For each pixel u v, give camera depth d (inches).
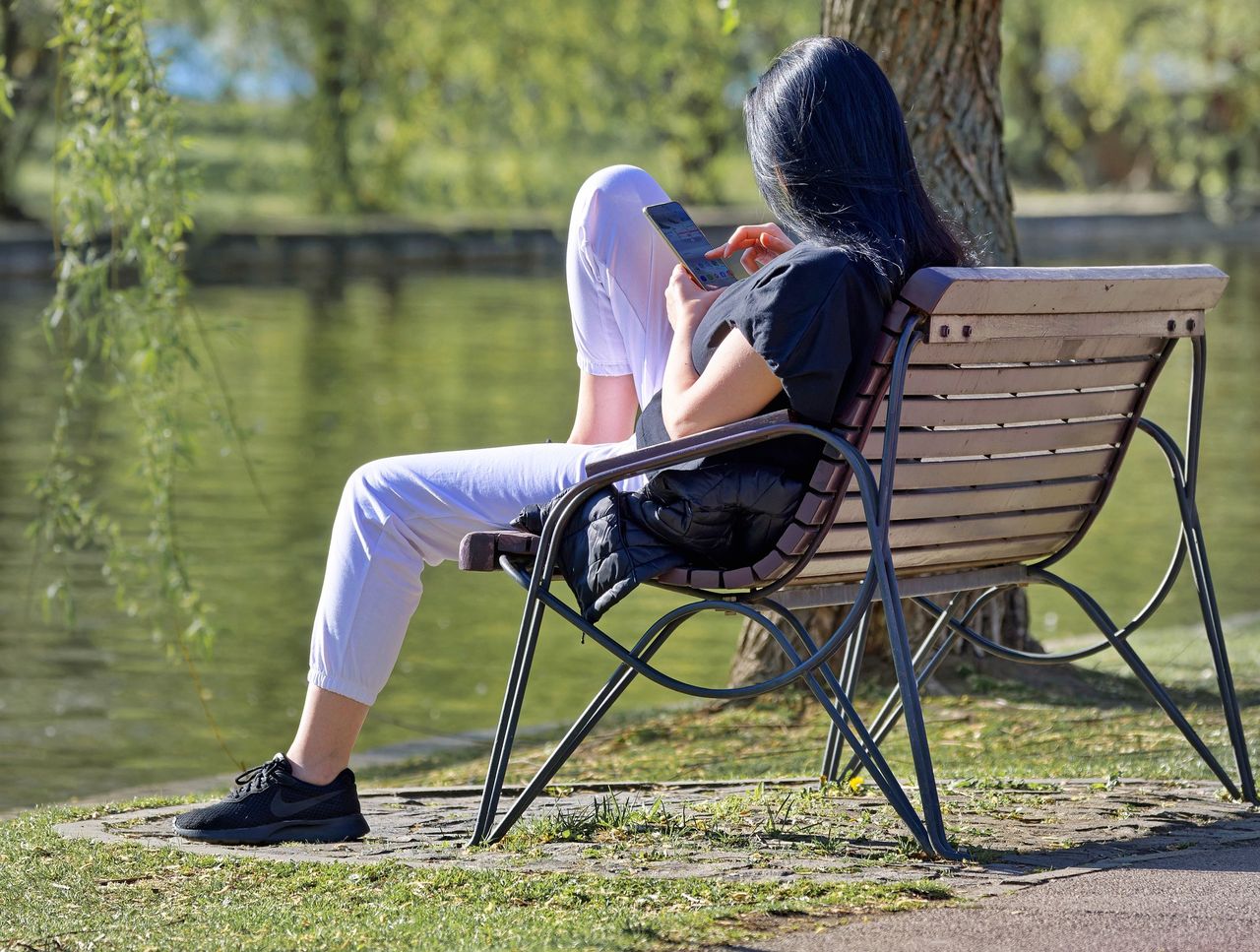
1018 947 172.4
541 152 2038.6
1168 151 3341.5
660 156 2409.0
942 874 204.7
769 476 216.8
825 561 225.8
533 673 543.2
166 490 454.0
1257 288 2193.7
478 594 660.1
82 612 603.8
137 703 501.0
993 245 439.8
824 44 227.0
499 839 234.2
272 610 606.9
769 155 224.2
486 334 1612.9
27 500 794.2
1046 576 259.8
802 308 208.5
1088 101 3056.1
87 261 445.4
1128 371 243.1
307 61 1893.5
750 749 389.4
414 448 964.6
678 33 2119.8
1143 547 751.1
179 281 442.9
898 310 210.2
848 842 225.8
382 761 421.4
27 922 201.3
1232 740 255.4
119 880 221.5
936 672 444.1
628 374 272.2
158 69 430.9
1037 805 254.1
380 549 239.0
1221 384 1353.3
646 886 202.8
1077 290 219.3
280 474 870.4
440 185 2086.6
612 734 422.0
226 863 226.8
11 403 1112.8
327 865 222.7
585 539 225.3
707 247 240.1
